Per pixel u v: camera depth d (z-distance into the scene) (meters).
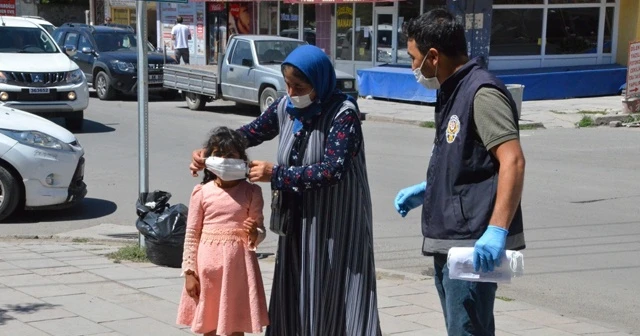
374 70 23.31
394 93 22.70
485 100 3.60
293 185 3.96
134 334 5.51
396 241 8.90
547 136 17.14
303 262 4.14
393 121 19.55
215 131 4.32
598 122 19.02
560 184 11.89
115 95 23.20
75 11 42.97
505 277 3.53
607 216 9.97
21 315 5.86
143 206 7.63
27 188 9.38
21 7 41.28
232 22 29.88
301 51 3.98
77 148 9.85
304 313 4.17
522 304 6.72
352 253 4.14
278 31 28.23
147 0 7.40
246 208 4.47
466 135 3.67
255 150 14.64
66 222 9.71
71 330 5.55
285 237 4.21
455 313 3.82
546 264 7.98
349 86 19.64
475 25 22.20
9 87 15.65
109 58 22.94
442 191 3.79
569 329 6.04
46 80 16.02
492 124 3.56
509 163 3.51
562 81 23.53
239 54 20.09
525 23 24.02
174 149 14.80
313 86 3.96
